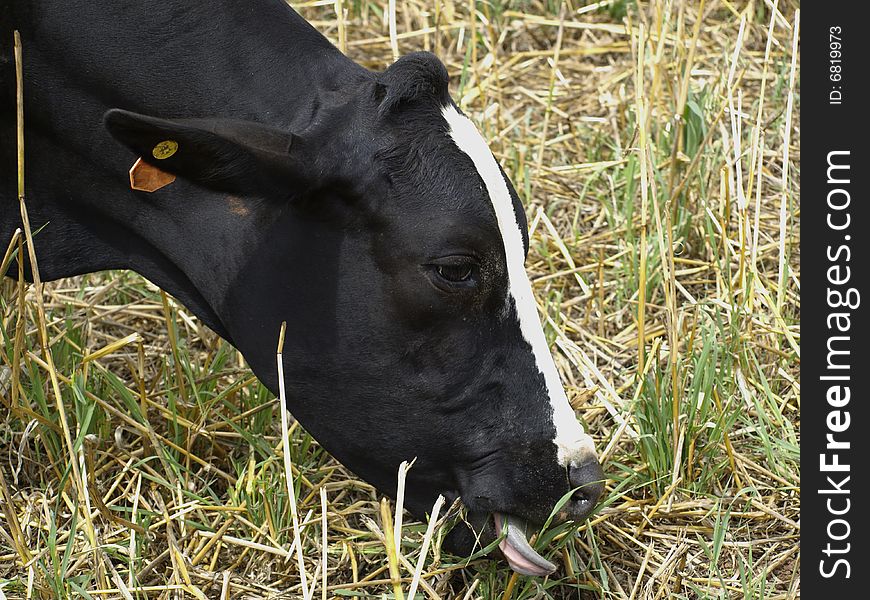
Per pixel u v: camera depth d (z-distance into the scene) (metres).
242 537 4.88
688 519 5.12
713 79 7.64
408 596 4.21
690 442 5.23
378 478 4.45
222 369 5.63
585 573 4.71
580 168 7.18
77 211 4.66
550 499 4.25
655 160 6.96
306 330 4.20
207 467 5.13
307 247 4.11
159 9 4.36
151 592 4.61
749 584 4.71
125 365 5.75
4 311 5.41
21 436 5.20
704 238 6.68
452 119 4.14
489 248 4.04
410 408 4.21
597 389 5.47
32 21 4.39
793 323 6.16
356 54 8.31
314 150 4.00
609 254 6.74
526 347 4.20
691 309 6.21
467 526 4.39
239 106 4.30
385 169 4.01
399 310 4.07
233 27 4.34
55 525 4.67
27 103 4.50
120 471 5.17
